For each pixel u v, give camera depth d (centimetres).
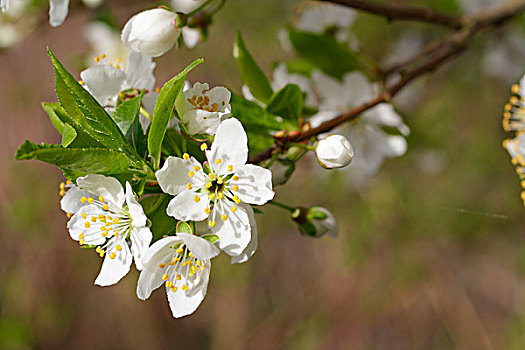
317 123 37
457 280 79
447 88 66
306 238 87
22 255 92
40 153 29
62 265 92
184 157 30
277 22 71
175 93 30
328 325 83
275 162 33
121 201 30
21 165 93
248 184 30
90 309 91
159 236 30
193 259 31
